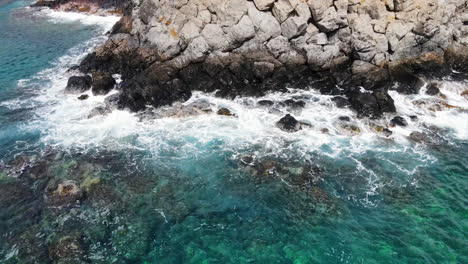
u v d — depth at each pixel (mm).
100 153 21953
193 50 27172
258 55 27547
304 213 17703
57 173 20266
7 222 17141
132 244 16188
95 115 25359
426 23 26781
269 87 27094
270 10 27203
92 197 18656
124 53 30312
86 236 16453
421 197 18453
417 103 25406
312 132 23234
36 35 44094
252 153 21688
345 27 27297
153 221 17375
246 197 18766
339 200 18391
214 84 27328
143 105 25609
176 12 27906
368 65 27156
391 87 27031
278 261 15367
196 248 16062
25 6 61062
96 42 41125
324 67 27500
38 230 16734
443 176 19781
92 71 30766
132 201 18516
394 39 26875
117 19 50312
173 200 18641
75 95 28391
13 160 21250
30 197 18625
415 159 21062
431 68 27781
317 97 26359
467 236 16156
